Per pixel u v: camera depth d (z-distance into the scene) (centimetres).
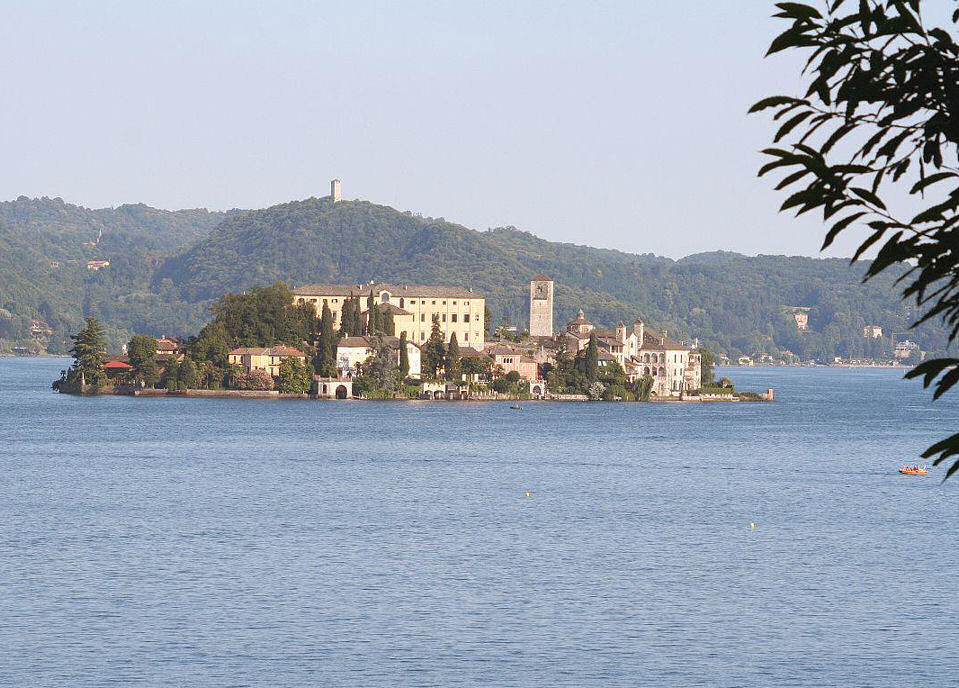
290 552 18000
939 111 2114
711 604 14775
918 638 13288
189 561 17175
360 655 12331
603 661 12238
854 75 2153
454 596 15000
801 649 12794
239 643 12731
